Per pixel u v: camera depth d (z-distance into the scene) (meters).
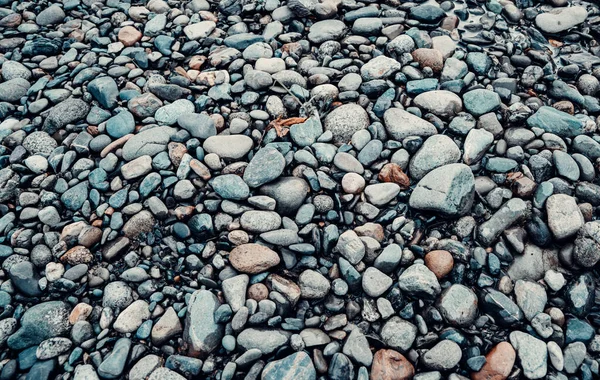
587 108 0.89
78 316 0.73
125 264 0.78
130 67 0.95
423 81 0.90
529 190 0.79
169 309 0.73
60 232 0.79
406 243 0.77
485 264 0.75
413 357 0.70
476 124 0.86
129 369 0.69
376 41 0.97
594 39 0.99
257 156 0.82
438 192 0.77
